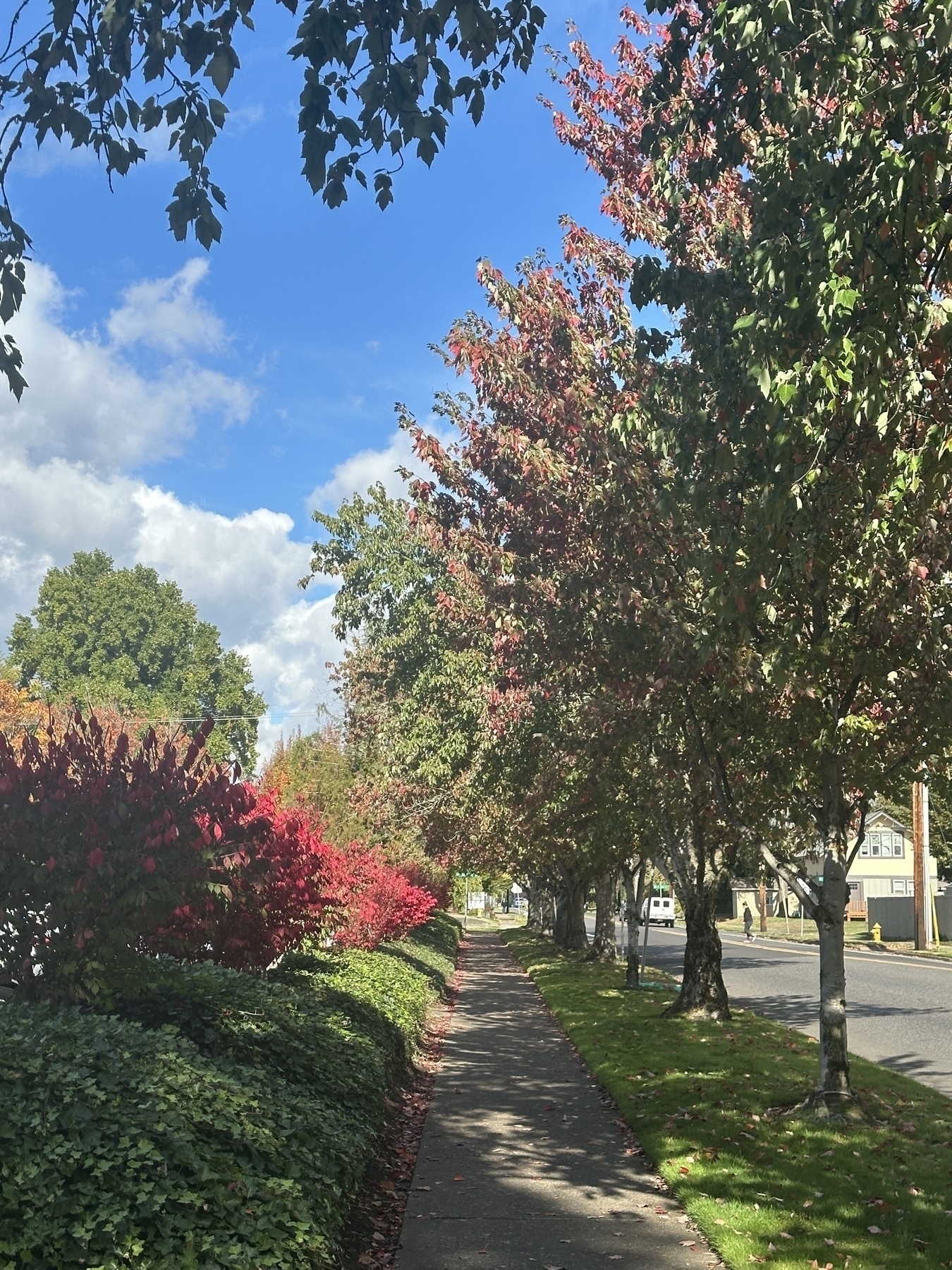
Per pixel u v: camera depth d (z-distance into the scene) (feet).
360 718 104.53
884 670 32.86
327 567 90.68
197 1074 22.08
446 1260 22.89
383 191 20.88
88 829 25.03
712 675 33.19
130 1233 16.39
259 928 36.35
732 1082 41.83
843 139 22.09
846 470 26.23
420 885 110.83
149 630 251.80
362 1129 28.19
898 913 170.81
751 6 21.45
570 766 56.90
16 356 20.99
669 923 267.59
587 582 36.01
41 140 19.97
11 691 195.72
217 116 19.88
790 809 38.45
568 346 38.11
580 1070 47.70
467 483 42.75
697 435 28.60
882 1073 44.68
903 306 21.48
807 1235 23.72
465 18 18.66
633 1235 24.48
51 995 25.16
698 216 36.40
